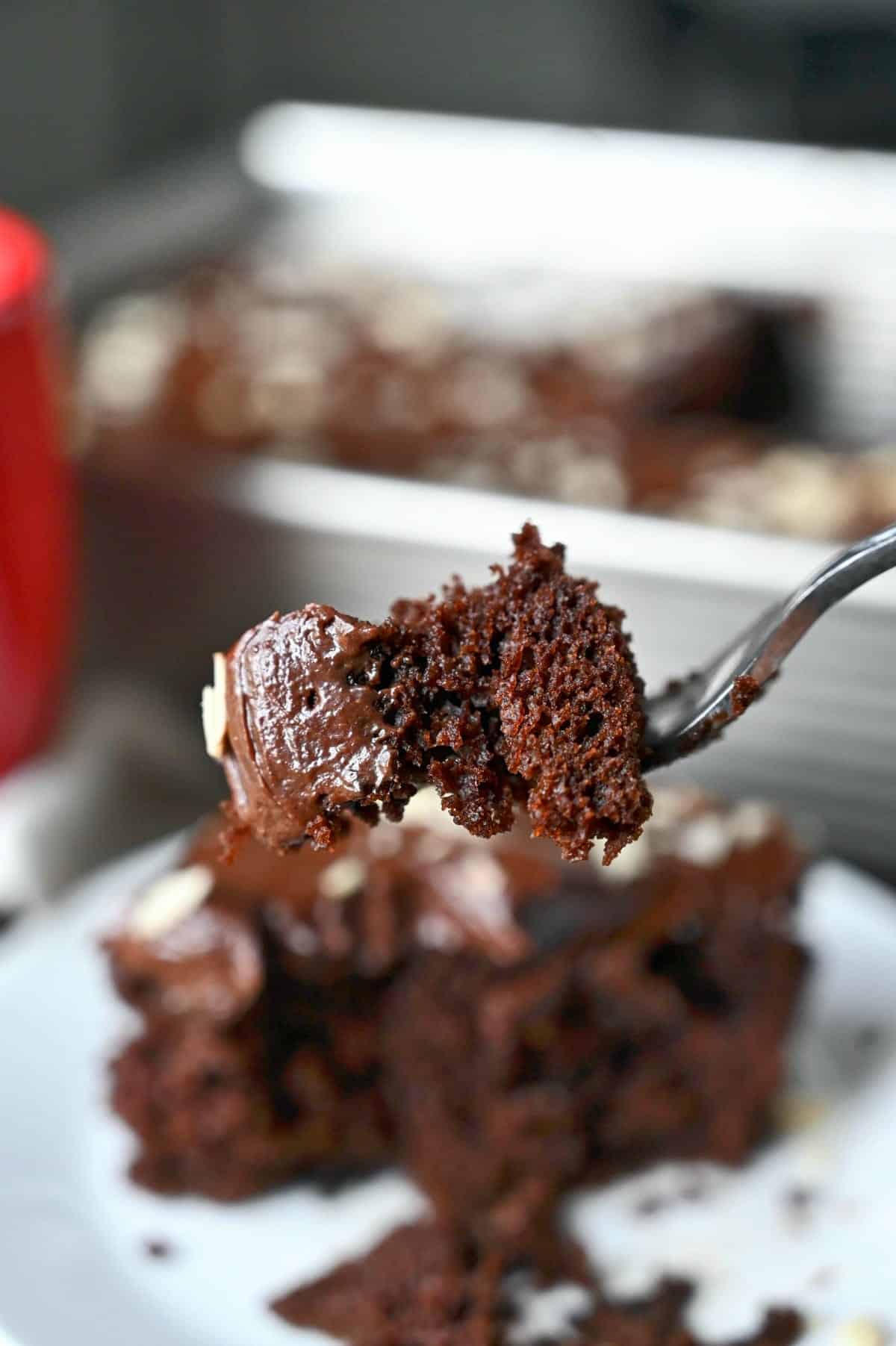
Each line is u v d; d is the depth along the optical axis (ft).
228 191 2.22
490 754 1.19
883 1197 1.46
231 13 2.84
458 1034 1.50
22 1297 1.38
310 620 1.19
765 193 2.10
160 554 1.76
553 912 1.48
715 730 1.20
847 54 2.83
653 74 3.04
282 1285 1.42
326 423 1.92
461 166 2.18
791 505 1.80
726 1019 1.50
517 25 3.06
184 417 1.93
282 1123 1.50
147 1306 1.40
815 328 2.10
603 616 1.20
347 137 2.22
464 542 1.67
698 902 1.50
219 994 1.47
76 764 1.75
